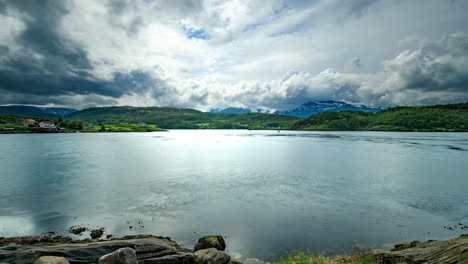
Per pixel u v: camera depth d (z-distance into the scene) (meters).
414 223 25.61
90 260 16.08
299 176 49.09
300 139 184.75
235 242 21.41
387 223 25.55
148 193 36.50
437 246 17.31
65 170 55.22
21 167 58.81
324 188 39.62
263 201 32.78
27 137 191.00
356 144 133.00
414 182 43.72
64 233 23.00
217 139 190.88
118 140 169.62
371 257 16.08
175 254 17.12
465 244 13.78
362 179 46.28
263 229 24.08
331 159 74.50
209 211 28.83
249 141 164.25
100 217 26.97
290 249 20.14
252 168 58.69
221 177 48.19
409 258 15.09
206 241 19.70
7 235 22.70
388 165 62.78
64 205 30.95
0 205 30.84
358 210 29.36
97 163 66.12
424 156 80.31
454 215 27.78
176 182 43.84
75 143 136.00
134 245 17.41
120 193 36.41
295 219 26.55
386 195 35.56
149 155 85.31
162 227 24.50
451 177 47.75
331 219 26.64
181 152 95.75
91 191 37.53
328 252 19.67
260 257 18.92
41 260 13.96
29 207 30.12
